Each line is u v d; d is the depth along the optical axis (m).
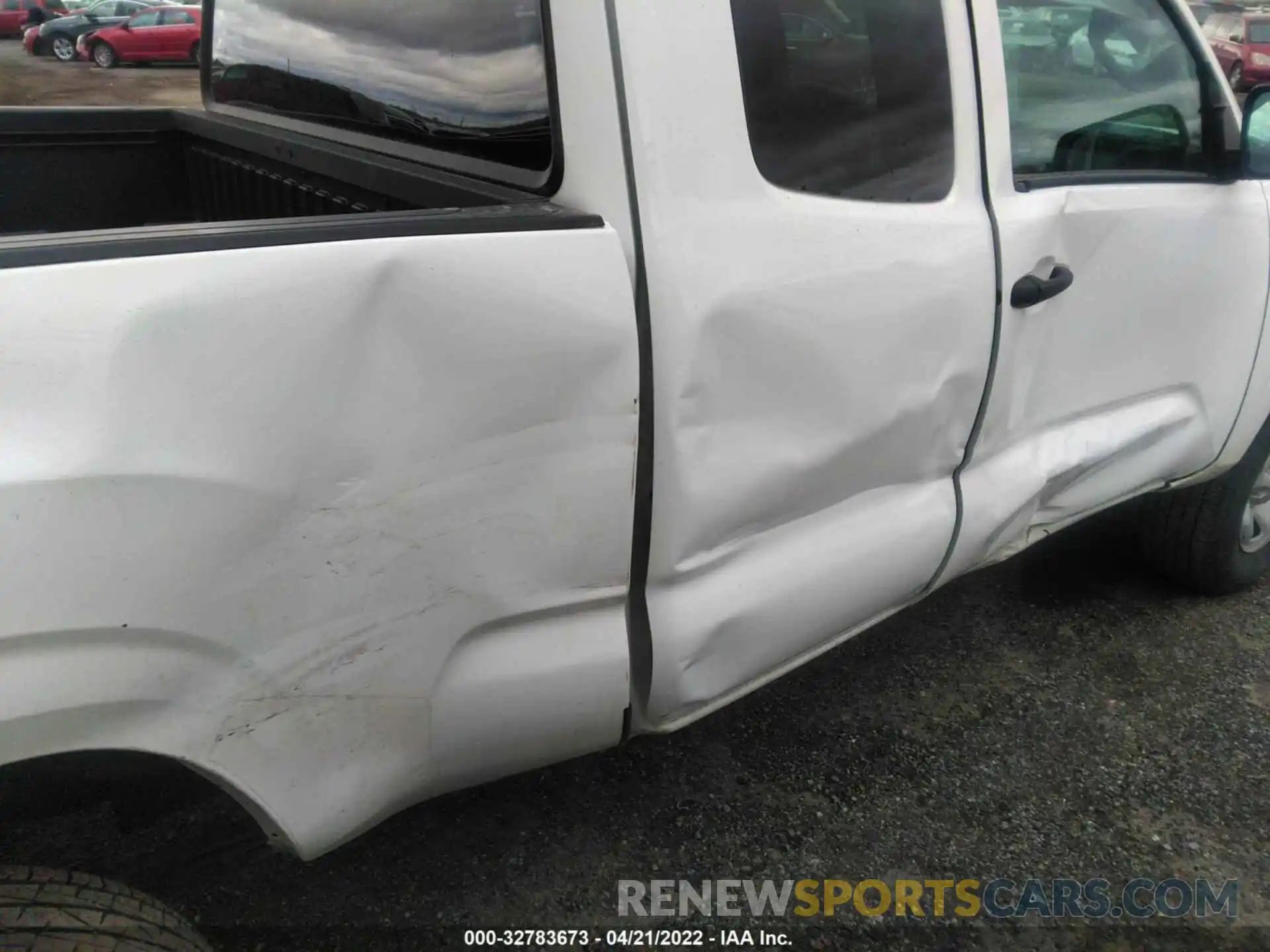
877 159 1.88
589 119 1.54
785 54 1.71
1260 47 17.94
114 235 1.19
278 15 2.42
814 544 1.96
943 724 2.73
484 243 1.40
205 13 2.83
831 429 1.86
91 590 1.16
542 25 1.58
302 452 1.29
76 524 1.14
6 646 1.13
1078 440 2.49
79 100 15.53
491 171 1.77
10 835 1.93
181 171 2.98
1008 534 2.44
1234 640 3.16
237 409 1.23
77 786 1.40
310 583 1.34
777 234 1.69
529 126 1.67
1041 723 2.75
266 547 1.29
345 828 1.50
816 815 2.40
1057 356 2.33
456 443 1.41
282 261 1.25
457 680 1.54
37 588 1.13
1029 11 2.16
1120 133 2.44
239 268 1.23
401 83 1.98
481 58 1.74
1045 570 3.53
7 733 1.16
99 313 1.15
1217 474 3.00
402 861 2.23
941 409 2.06
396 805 1.59
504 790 2.44
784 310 1.70
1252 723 2.79
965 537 2.27
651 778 2.50
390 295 1.32
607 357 1.50
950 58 1.99
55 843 1.97
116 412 1.15
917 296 1.92
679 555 1.69
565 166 1.58
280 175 2.41
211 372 1.21
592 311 1.47
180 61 21.14
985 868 2.29
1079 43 2.29
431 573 1.44
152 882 1.89
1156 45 2.48
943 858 2.31
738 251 1.64
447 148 1.88
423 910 2.11
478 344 1.39
